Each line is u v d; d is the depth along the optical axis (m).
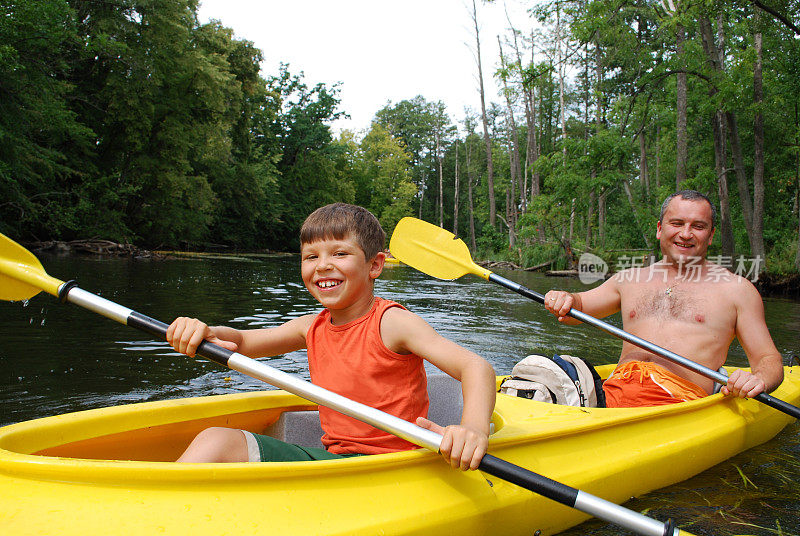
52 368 3.66
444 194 51.16
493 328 6.07
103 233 18.17
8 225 15.95
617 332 2.70
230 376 3.69
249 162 29.44
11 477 1.27
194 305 6.78
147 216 20.78
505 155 38.56
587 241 19.73
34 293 1.91
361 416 1.54
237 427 2.06
